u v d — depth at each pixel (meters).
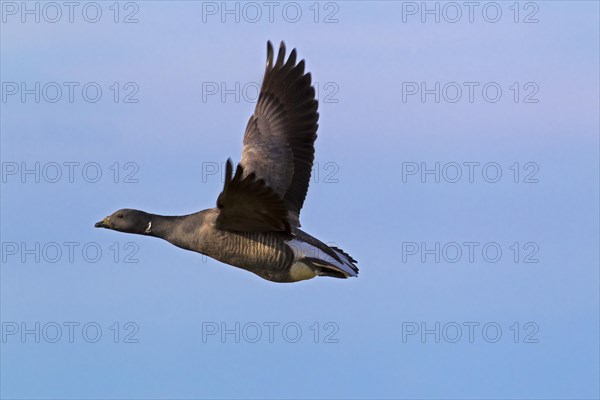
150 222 17.33
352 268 16.78
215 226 16.45
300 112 18.00
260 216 15.61
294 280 16.78
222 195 14.89
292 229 16.83
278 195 14.90
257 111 18.22
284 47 18.20
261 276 16.83
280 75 18.19
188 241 16.84
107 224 17.41
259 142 17.94
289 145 17.89
